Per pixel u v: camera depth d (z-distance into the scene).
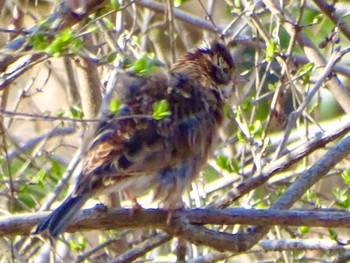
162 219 10.22
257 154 11.59
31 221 9.66
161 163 10.38
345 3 15.54
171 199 10.37
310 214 10.23
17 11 13.04
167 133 10.50
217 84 11.62
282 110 12.05
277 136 14.35
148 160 10.26
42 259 12.97
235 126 15.12
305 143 11.74
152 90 10.80
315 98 16.56
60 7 9.33
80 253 11.87
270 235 13.30
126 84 10.88
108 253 12.85
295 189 10.87
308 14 15.17
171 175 10.48
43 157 14.32
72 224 9.83
